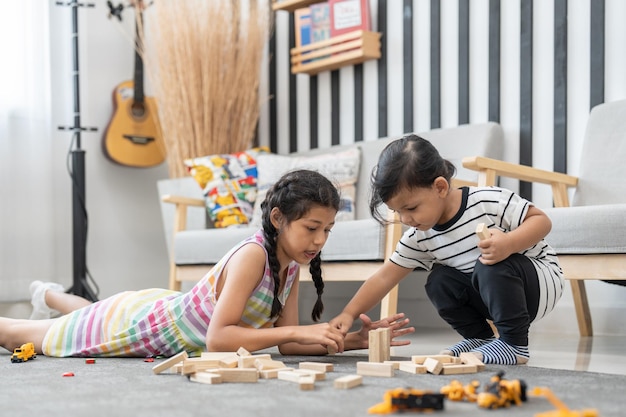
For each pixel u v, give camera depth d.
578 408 1.15
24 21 3.62
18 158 3.61
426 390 1.23
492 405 1.14
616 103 2.61
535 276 1.72
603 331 2.75
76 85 3.68
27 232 3.62
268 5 3.86
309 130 3.78
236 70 3.74
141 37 3.84
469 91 3.15
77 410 1.16
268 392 1.29
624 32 2.72
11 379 1.51
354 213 3.17
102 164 3.97
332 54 3.57
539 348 2.27
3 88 3.57
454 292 1.86
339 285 3.61
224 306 1.73
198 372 1.46
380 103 3.44
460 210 1.75
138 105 3.97
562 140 2.86
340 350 1.68
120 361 1.87
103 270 3.96
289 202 1.72
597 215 1.95
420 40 3.32
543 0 2.94
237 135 3.75
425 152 1.67
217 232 2.90
